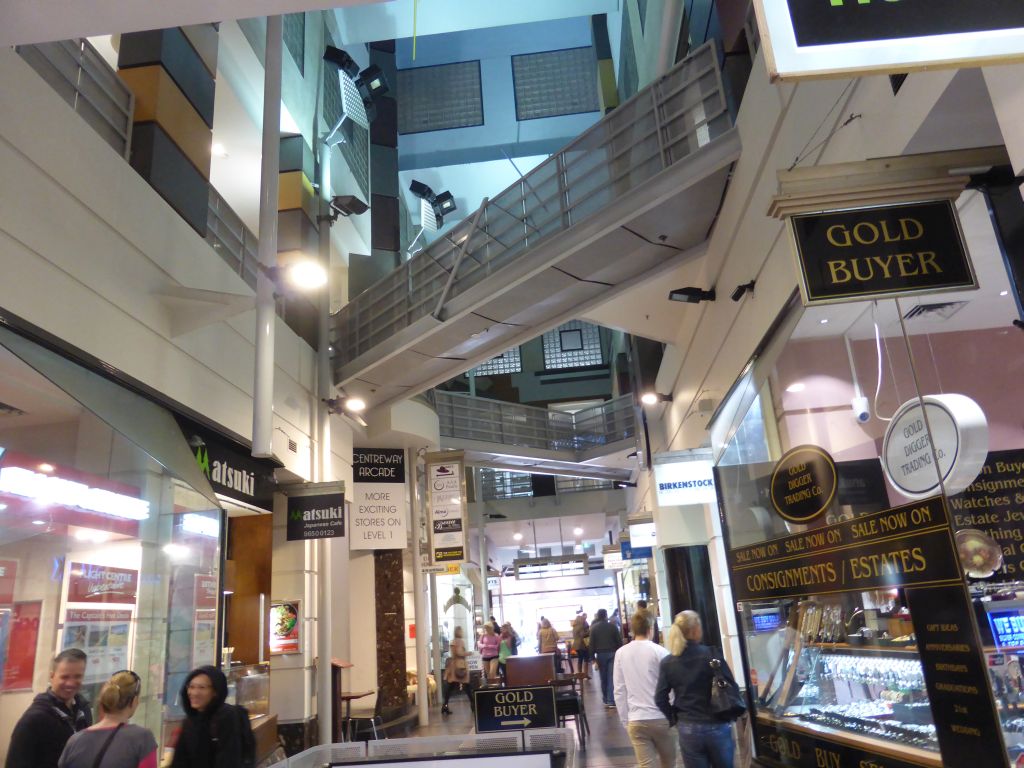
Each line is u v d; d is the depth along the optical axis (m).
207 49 8.56
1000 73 3.00
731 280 7.59
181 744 3.95
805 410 5.11
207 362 7.72
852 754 4.42
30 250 5.10
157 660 6.53
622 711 5.61
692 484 9.82
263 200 8.03
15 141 5.03
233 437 8.20
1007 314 3.86
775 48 2.16
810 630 5.03
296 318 11.40
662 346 15.10
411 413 13.83
